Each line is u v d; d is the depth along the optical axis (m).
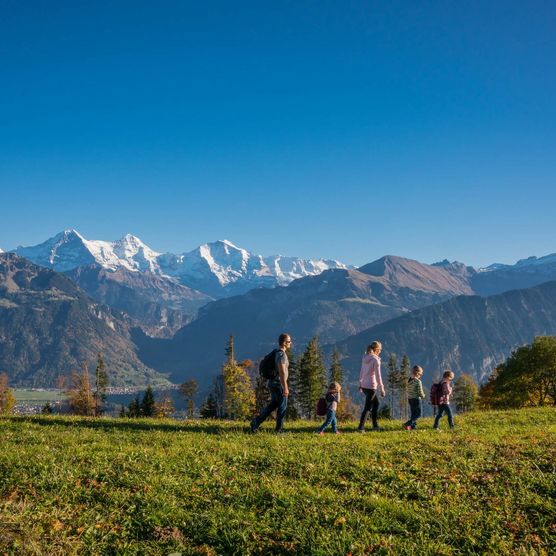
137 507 9.54
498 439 15.33
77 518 8.99
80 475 10.88
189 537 8.59
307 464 11.89
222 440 14.93
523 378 74.38
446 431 18.39
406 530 8.59
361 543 8.07
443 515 9.03
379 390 19.02
